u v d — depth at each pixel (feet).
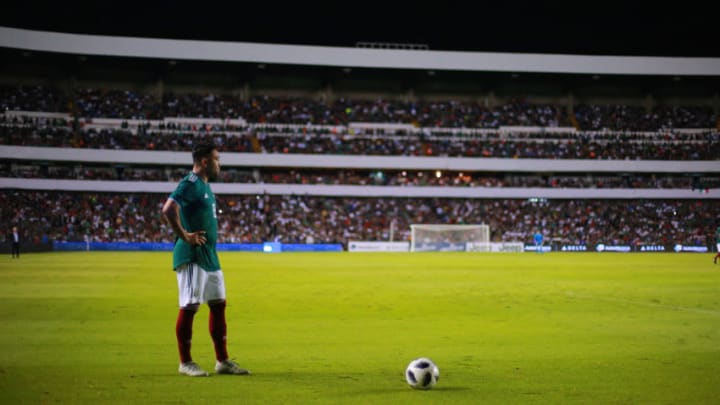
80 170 241.55
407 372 23.88
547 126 280.31
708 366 28.40
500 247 235.20
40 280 81.66
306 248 230.89
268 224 239.91
